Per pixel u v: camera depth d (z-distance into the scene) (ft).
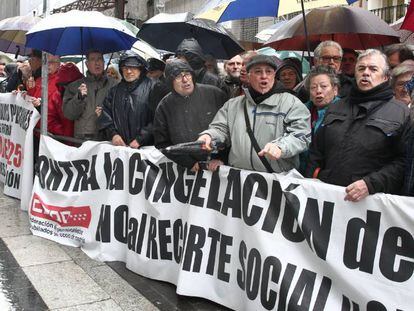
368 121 8.76
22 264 13.21
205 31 16.33
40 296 11.35
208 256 10.94
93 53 15.88
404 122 8.45
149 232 12.39
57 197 15.06
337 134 9.09
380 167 8.70
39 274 12.59
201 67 13.42
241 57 14.52
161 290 11.75
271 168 9.98
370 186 8.16
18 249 14.30
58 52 16.63
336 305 8.55
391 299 7.88
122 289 11.80
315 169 9.61
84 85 15.53
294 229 9.31
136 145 13.44
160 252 12.14
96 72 16.01
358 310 8.28
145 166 12.58
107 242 13.57
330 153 9.21
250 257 9.95
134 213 12.81
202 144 10.12
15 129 19.75
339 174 8.98
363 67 8.84
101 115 14.51
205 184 11.08
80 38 17.01
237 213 10.39
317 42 15.96
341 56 12.34
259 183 9.96
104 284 12.07
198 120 11.51
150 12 53.98
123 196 13.29
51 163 15.44
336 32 13.62
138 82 13.98
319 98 10.58
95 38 17.15
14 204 19.04
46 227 15.35
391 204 7.95
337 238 8.58
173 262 11.94
